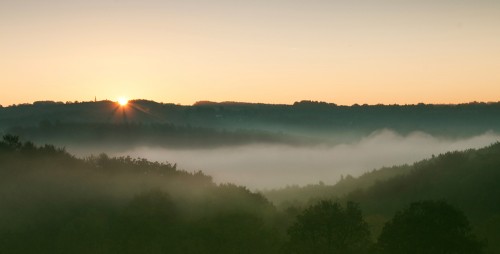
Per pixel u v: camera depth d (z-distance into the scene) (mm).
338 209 41750
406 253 37844
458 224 38469
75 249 48562
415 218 38688
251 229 50188
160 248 48781
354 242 40750
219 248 48750
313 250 40500
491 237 57219
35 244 48906
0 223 50969
